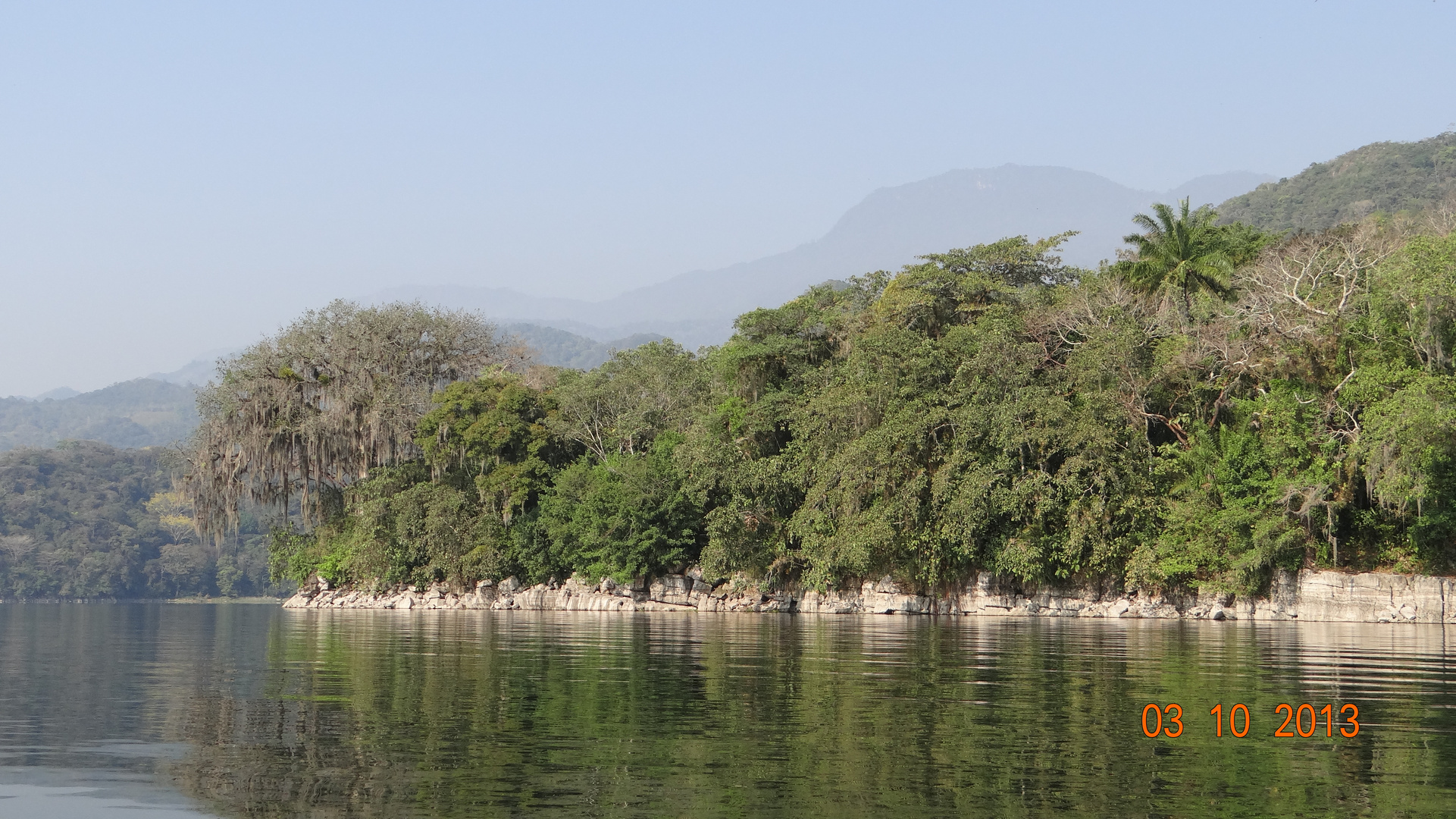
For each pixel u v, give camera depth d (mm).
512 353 91312
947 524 56469
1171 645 36375
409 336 85000
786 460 66125
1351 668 28641
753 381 72000
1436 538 49688
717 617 60750
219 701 23984
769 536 66500
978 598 58844
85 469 186000
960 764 16703
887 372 61156
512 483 75812
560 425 77125
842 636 41906
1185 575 53562
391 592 81375
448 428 77938
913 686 25219
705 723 20312
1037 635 41812
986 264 69438
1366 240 56469
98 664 33875
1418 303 48156
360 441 82250
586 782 15750
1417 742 18391
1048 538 55406
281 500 89000
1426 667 28969
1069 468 54531
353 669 30266
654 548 69438
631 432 74688
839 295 81250
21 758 17844
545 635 44188
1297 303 52781
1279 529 50500
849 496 59875
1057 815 13961
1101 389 55781
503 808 14422
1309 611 50438
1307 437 50812
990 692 24094
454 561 77438
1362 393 49094
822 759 17156
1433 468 47438
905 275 67562
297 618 70000
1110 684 25391
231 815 14312
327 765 16984
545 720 20797
